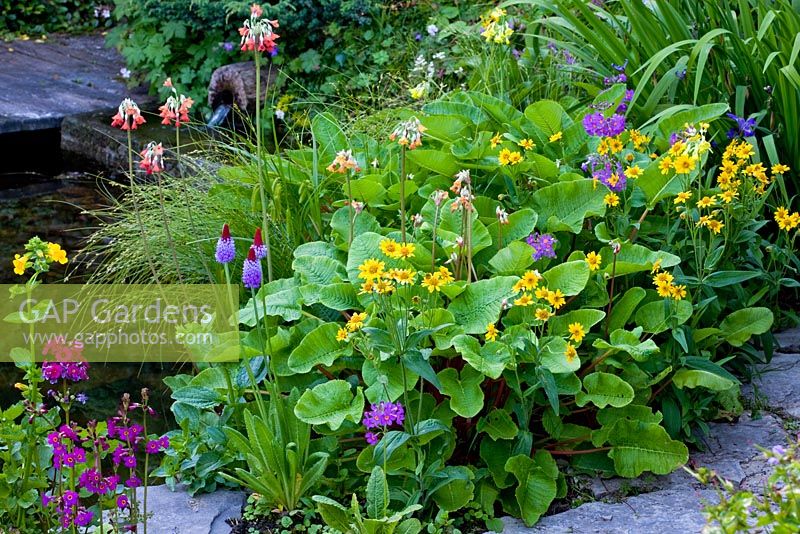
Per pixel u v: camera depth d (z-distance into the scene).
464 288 2.54
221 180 3.79
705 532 1.55
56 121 6.25
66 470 2.35
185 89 6.61
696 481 2.45
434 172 3.28
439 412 2.50
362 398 2.38
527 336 2.41
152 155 2.44
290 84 6.12
